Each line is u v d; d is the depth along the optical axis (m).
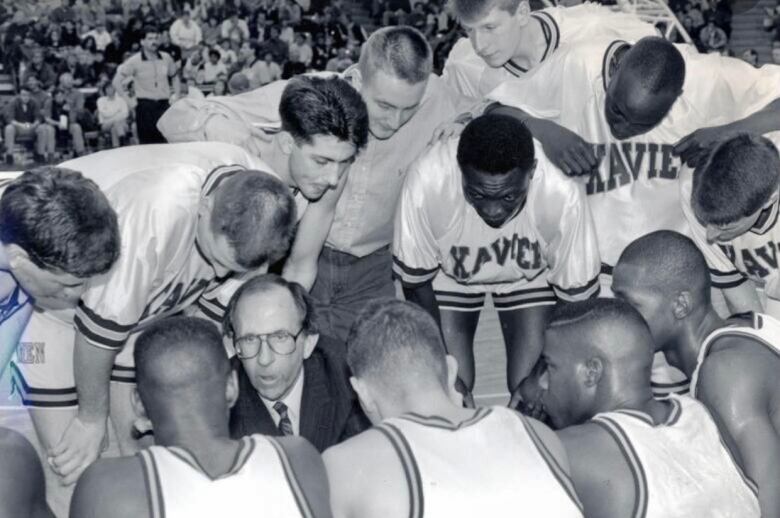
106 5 14.16
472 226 3.66
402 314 2.33
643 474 2.34
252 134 3.67
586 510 2.35
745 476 2.53
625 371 2.48
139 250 3.02
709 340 2.76
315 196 3.36
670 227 3.91
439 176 3.59
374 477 2.19
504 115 3.29
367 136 3.34
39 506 2.27
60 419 3.53
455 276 3.84
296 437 2.32
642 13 12.53
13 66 13.84
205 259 3.21
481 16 3.71
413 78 3.43
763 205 3.27
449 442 2.22
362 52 3.55
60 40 13.81
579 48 3.78
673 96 3.49
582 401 2.52
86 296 3.04
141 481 2.13
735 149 3.25
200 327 2.29
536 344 4.00
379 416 2.40
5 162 13.45
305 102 3.19
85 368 3.14
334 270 4.05
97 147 13.72
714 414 2.60
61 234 2.56
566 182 3.56
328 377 3.22
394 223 3.76
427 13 16.28
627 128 3.58
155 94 13.42
